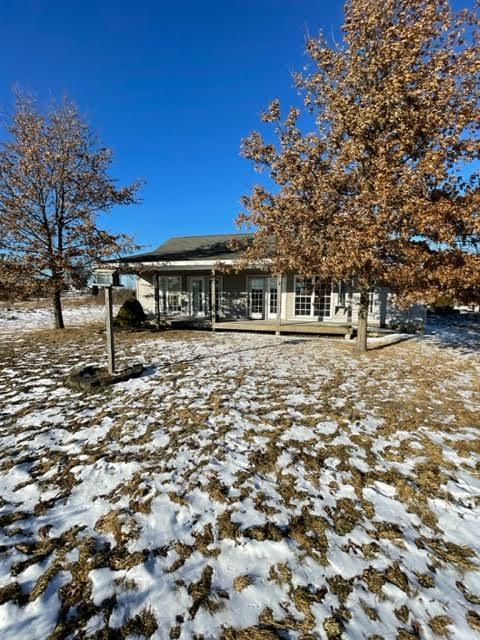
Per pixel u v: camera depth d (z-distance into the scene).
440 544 2.12
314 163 6.49
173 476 2.80
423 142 5.86
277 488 2.66
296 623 1.62
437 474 2.85
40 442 3.36
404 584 1.83
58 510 2.40
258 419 3.91
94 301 27.38
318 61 6.59
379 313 12.12
